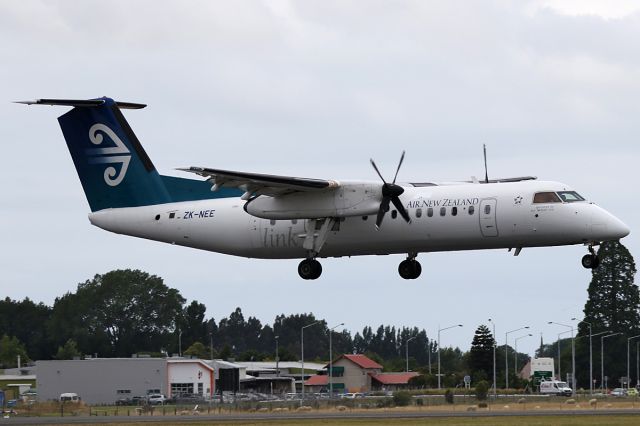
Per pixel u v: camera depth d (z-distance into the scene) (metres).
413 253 108.88
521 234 100.62
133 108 117.06
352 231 106.31
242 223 111.44
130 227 115.94
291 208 106.38
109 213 116.75
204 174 103.06
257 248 111.31
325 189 104.81
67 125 117.19
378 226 103.94
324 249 108.38
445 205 102.69
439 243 104.00
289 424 93.81
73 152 117.44
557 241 100.69
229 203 113.00
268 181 103.50
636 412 101.12
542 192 100.56
